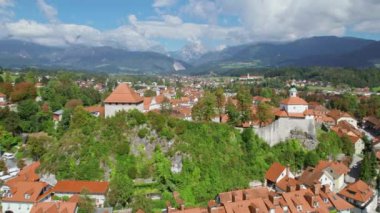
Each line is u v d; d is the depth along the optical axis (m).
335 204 119.56
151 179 136.00
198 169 138.00
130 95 156.00
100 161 138.25
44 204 113.25
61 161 141.50
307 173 149.75
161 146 143.62
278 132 166.38
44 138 176.75
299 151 162.12
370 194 133.12
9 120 189.75
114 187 123.81
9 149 182.75
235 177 141.12
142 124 148.88
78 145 144.25
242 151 154.25
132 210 118.69
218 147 149.88
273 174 144.88
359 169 166.50
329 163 154.00
